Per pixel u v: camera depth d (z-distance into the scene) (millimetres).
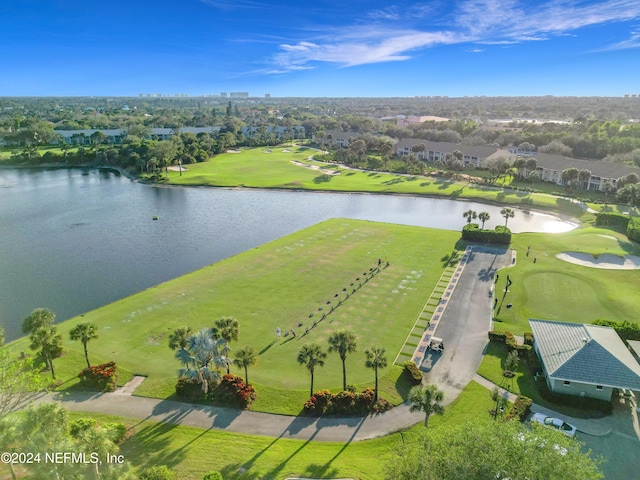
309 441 45219
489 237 104562
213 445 44188
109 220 130125
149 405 50469
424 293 79125
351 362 58781
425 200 154125
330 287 81625
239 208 145000
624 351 52156
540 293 77375
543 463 31125
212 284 82812
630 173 142625
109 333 65500
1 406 43656
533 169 167125
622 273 85688
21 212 137500
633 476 40281
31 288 84312
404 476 33094
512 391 52250
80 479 33406
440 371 56531
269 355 60219
